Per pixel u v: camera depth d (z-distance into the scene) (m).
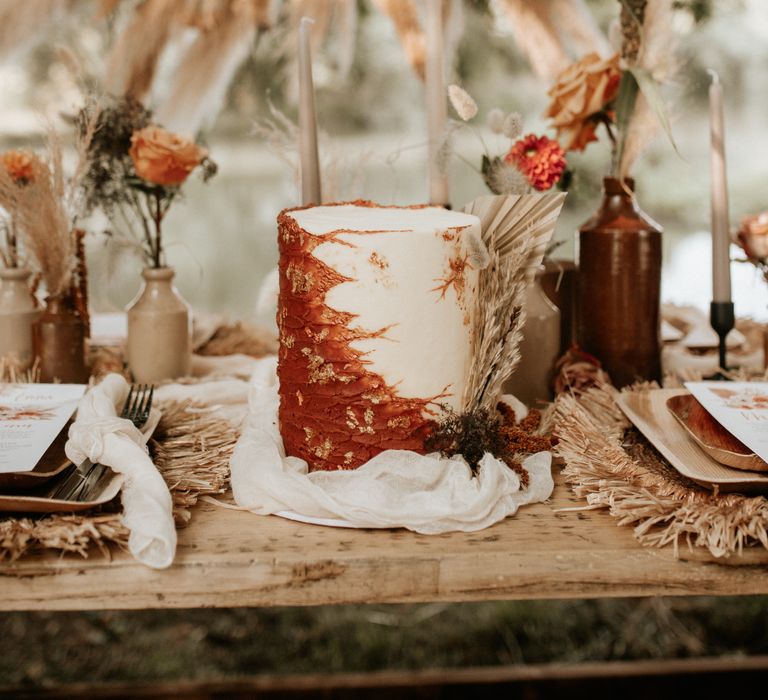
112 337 1.48
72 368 1.20
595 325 1.18
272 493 0.84
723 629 1.92
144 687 1.37
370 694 1.41
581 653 1.88
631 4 1.12
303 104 1.10
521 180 1.06
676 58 1.14
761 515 0.78
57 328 1.19
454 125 1.09
